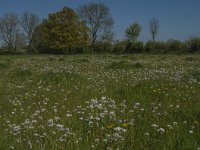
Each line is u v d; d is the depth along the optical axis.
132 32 87.38
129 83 13.55
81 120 7.81
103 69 20.55
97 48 94.50
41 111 8.90
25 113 8.79
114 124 7.44
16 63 30.59
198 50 75.00
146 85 12.27
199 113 8.21
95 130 7.13
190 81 13.38
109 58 37.41
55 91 12.18
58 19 89.75
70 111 8.75
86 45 91.50
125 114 8.37
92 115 8.06
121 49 84.25
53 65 25.70
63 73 16.36
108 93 11.35
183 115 8.18
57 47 89.31
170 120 7.80
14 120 8.18
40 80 15.00
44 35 91.69
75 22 90.62
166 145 6.18
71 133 6.71
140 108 9.05
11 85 14.09
